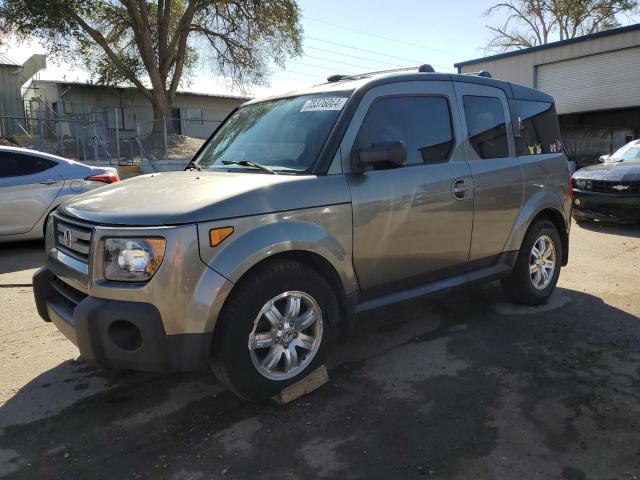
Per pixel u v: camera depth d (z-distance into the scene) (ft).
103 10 88.22
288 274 10.17
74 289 10.34
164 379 11.83
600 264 22.27
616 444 9.26
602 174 30.27
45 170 25.13
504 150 15.07
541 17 118.52
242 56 95.09
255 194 9.92
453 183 13.19
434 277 13.43
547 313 15.92
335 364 12.50
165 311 9.00
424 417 10.14
